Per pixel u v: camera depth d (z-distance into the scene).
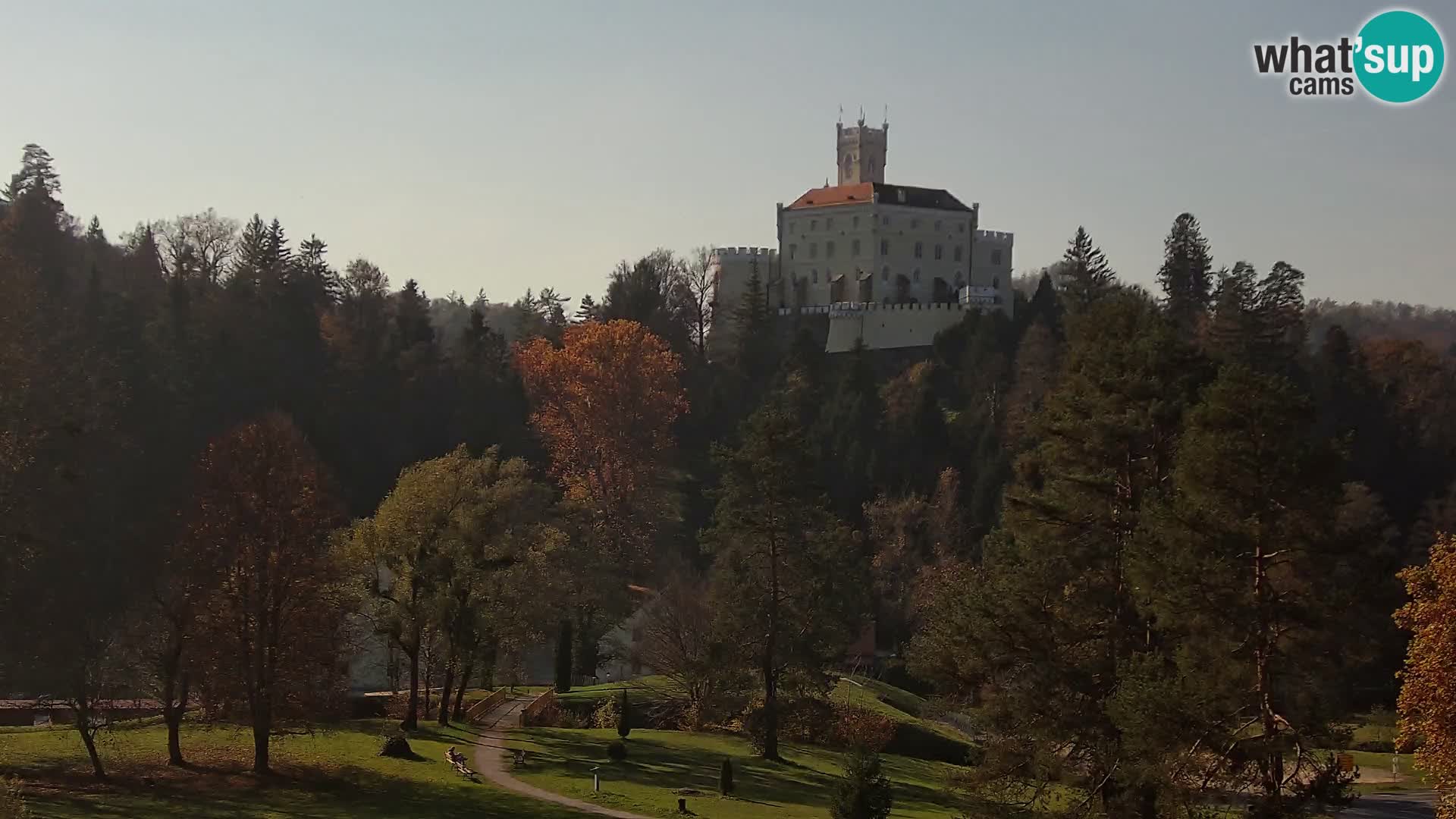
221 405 126.31
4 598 52.12
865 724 75.81
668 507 129.50
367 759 60.28
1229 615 39.12
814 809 55.81
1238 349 131.88
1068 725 44.03
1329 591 39.34
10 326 57.94
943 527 122.81
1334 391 137.62
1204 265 170.62
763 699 72.62
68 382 67.44
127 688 55.38
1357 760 80.81
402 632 69.69
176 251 174.50
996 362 155.38
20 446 56.66
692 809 54.31
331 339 150.88
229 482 55.12
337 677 58.72
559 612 84.31
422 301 176.62
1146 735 38.81
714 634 72.44
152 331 132.75
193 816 46.62
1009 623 45.38
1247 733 40.69
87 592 54.06
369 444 136.75
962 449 143.75
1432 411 143.75
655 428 135.75
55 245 142.62
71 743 59.84
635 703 80.56
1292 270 145.88
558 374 135.12
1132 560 42.31
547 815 51.25
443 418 147.50
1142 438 46.19
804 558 68.88
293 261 172.12
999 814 46.41
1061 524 46.22
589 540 99.94
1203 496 40.50
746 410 166.62
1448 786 43.50
